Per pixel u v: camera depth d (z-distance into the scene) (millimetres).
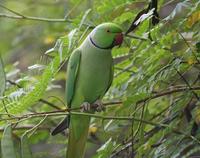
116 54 9391
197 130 8695
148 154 8711
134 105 8508
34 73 8438
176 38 8453
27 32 14484
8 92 8258
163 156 8375
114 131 9062
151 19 8516
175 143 8641
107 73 8656
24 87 7926
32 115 7426
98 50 8406
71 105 8781
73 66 8570
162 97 10117
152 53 8688
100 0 9586
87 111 8688
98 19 9398
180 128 9031
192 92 8648
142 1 9211
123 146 9062
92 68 8492
